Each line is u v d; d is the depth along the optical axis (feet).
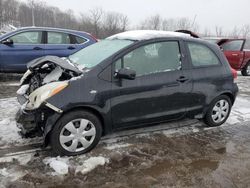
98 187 11.59
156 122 15.53
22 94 15.02
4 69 27.48
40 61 15.11
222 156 14.48
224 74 17.39
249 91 29.14
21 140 14.90
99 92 13.38
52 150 13.88
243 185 12.20
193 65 16.22
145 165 13.26
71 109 13.15
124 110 14.21
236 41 39.32
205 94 16.70
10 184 11.41
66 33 29.32
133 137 15.94
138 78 14.38
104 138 15.60
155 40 15.12
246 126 18.60
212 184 12.17
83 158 13.44
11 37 27.55
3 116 18.03
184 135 16.66
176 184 12.06
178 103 15.79
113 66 13.84
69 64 13.94
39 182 11.64
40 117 12.88
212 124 17.84
